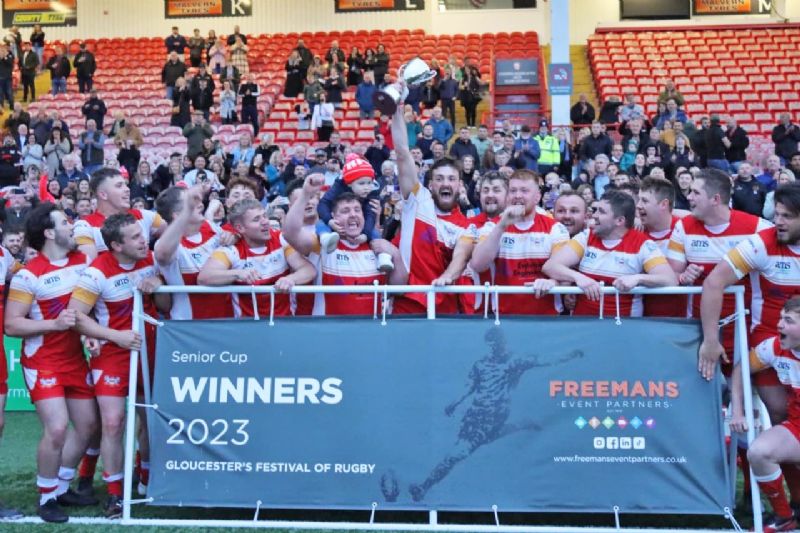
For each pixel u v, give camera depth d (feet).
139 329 15.39
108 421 15.49
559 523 15.15
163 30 80.07
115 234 15.48
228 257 15.75
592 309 15.62
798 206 14.11
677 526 14.98
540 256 16.07
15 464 19.88
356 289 15.08
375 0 78.18
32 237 15.80
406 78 15.81
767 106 62.13
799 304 13.79
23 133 53.21
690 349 14.74
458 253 15.72
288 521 14.78
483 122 58.23
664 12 77.92
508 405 14.65
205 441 14.97
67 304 15.76
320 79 58.08
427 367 14.80
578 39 78.69
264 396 14.97
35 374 15.46
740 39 72.02
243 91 56.65
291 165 43.01
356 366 14.89
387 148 44.62
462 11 77.41
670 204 16.25
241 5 79.36
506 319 14.87
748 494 15.57
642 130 46.09
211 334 15.20
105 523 14.93
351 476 14.67
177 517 15.44
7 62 63.77
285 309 16.21
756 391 15.47
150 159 50.06
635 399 14.61
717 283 14.60
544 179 40.60
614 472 14.48
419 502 14.49
